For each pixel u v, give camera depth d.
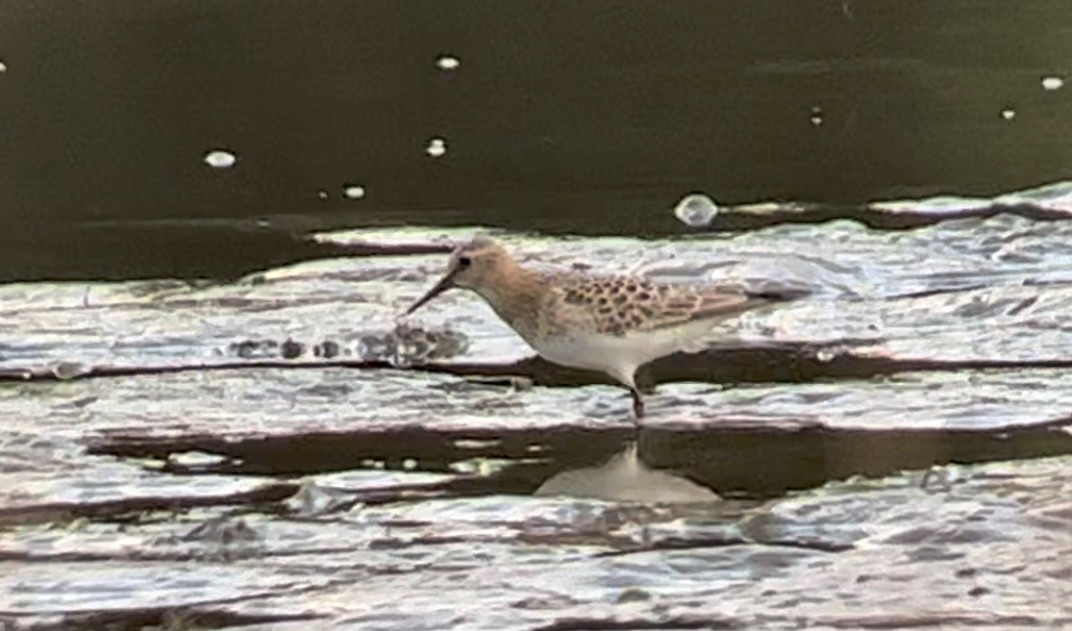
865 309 11.80
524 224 13.41
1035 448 9.98
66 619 8.70
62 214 13.88
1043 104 15.26
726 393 10.75
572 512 9.48
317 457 10.17
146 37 17.08
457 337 11.59
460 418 10.58
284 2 17.75
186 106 15.80
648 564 8.98
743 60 16.41
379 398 10.84
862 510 9.41
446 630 8.49
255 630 8.55
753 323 11.61
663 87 15.93
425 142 15.03
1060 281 12.17
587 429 10.40
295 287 12.44
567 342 10.38
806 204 13.59
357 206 13.88
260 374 11.18
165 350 11.53
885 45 16.58
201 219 13.77
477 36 17.08
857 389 10.74
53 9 17.52
